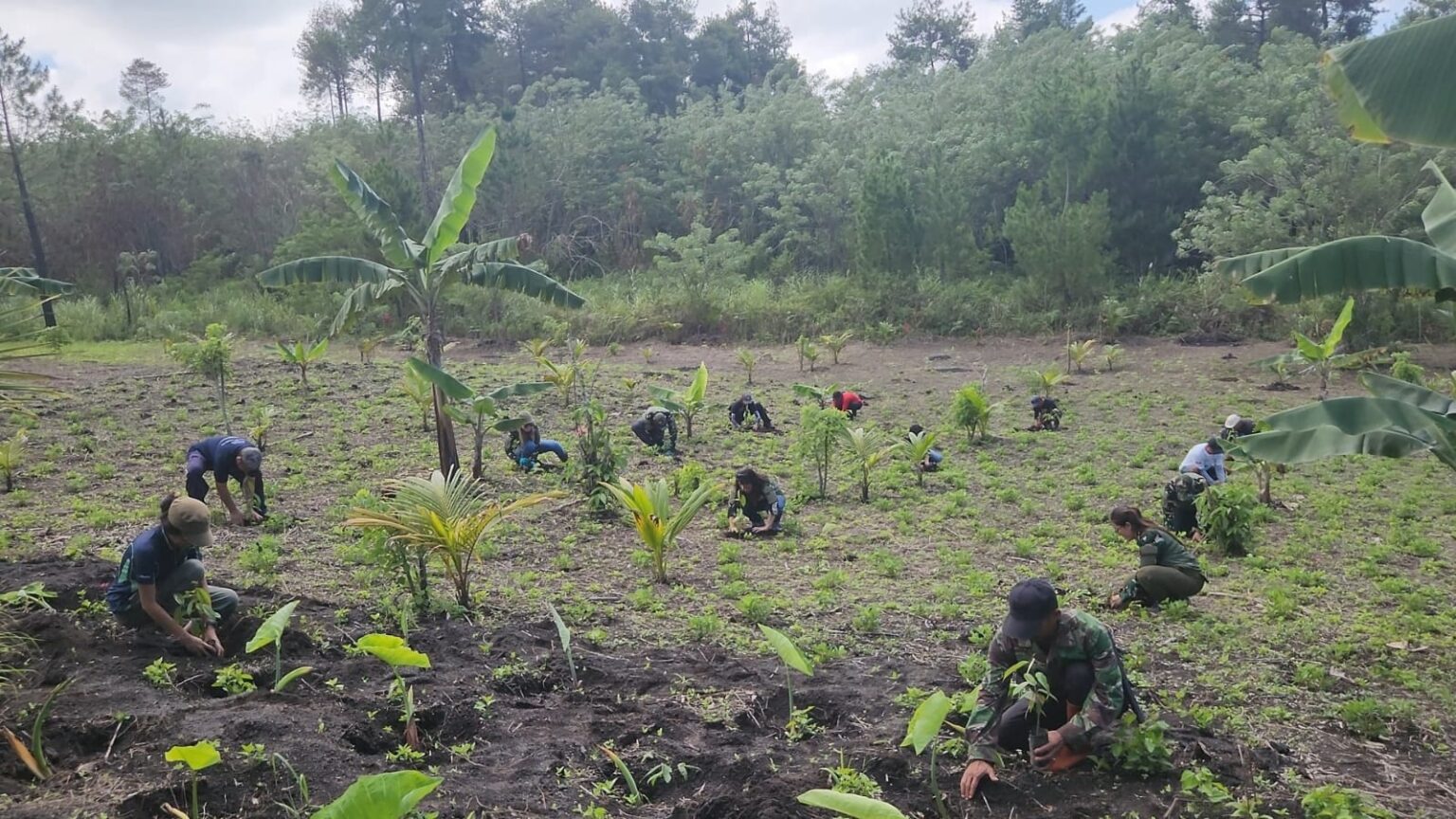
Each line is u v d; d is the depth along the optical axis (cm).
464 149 4938
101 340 3120
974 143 4066
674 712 616
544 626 780
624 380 2112
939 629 814
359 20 5409
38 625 696
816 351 2638
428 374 1171
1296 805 512
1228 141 3431
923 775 537
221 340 1602
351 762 523
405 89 6034
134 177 4284
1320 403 723
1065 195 3350
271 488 1278
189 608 667
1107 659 534
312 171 4534
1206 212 2798
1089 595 913
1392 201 2589
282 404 1927
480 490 846
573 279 4259
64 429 1636
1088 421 1908
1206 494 1075
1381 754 599
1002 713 560
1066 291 2966
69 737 538
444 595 848
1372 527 1190
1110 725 531
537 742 570
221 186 4541
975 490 1391
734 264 3888
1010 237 3092
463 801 495
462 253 1236
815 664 722
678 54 7169
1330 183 2642
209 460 1078
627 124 4916
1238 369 2391
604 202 4675
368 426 1744
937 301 3027
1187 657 754
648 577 954
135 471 1371
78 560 888
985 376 2428
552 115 4981
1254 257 822
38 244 3484
